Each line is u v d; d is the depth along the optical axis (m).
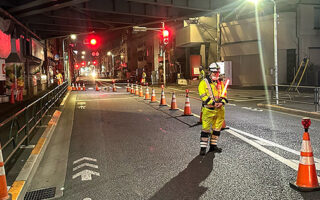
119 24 27.89
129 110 13.85
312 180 4.06
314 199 3.78
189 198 3.96
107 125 10.01
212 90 5.88
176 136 7.90
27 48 25.80
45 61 38.84
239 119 10.42
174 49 44.84
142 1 20.11
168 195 4.08
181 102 17.06
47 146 7.29
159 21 27.22
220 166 5.25
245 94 21.88
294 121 9.81
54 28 30.02
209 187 4.31
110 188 4.41
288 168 5.02
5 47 18.23
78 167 5.50
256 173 4.82
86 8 20.70
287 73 27.80
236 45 30.56
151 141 7.41
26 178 4.65
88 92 28.75
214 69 5.87
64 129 9.55
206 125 5.95
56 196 4.21
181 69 45.41
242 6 30.72
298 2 26.78
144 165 5.46
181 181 4.59
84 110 14.38
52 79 46.88
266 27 28.36
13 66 19.92
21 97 19.45
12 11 19.53
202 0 23.09
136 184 4.53
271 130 8.31
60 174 5.18
